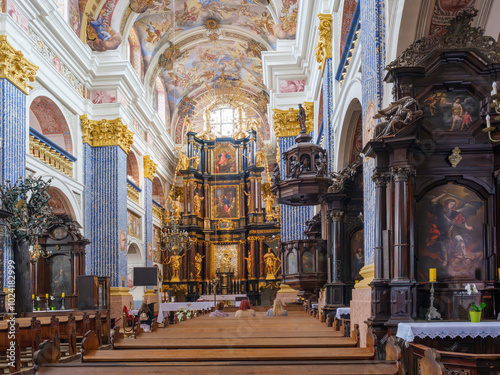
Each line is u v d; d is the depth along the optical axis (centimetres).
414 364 472
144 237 2203
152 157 2348
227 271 2758
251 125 2836
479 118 547
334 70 1221
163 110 2581
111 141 1844
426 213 550
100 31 1845
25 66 1280
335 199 1052
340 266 1041
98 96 1872
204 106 2828
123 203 1881
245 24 2125
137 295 1919
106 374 364
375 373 352
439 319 522
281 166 1873
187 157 2800
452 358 450
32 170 1359
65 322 1055
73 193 1678
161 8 1988
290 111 1878
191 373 361
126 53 1948
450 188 552
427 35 592
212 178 2884
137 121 2144
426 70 556
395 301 535
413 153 552
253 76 2592
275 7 1877
